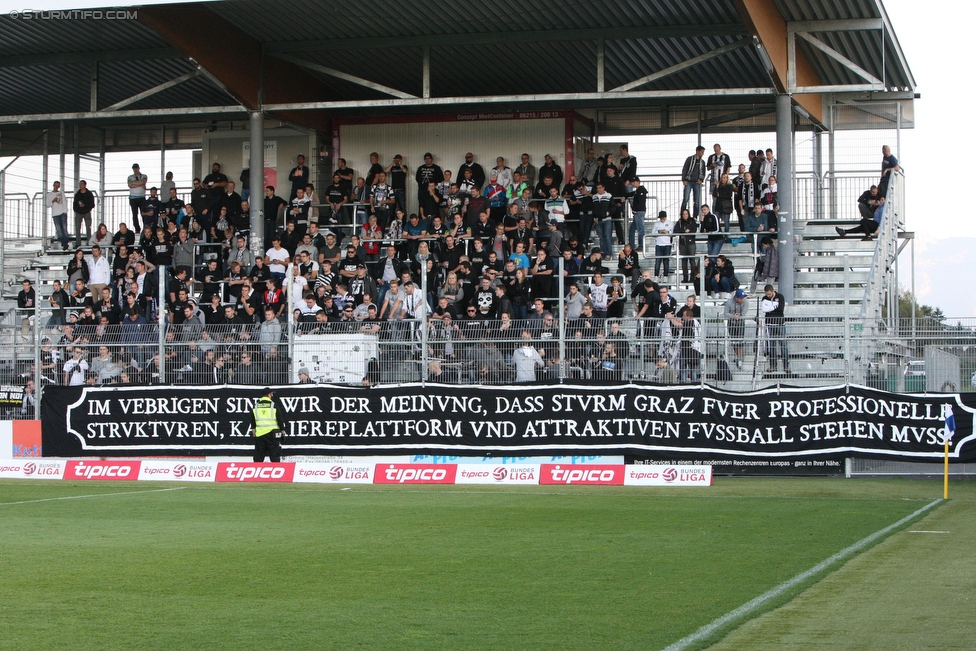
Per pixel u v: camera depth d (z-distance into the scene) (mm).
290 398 23375
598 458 22281
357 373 23297
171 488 20922
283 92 31422
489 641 8023
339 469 21766
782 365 22094
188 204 32656
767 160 30500
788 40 27219
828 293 28297
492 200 30250
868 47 29641
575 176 33250
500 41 28984
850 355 21641
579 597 9664
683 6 26891
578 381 22359
